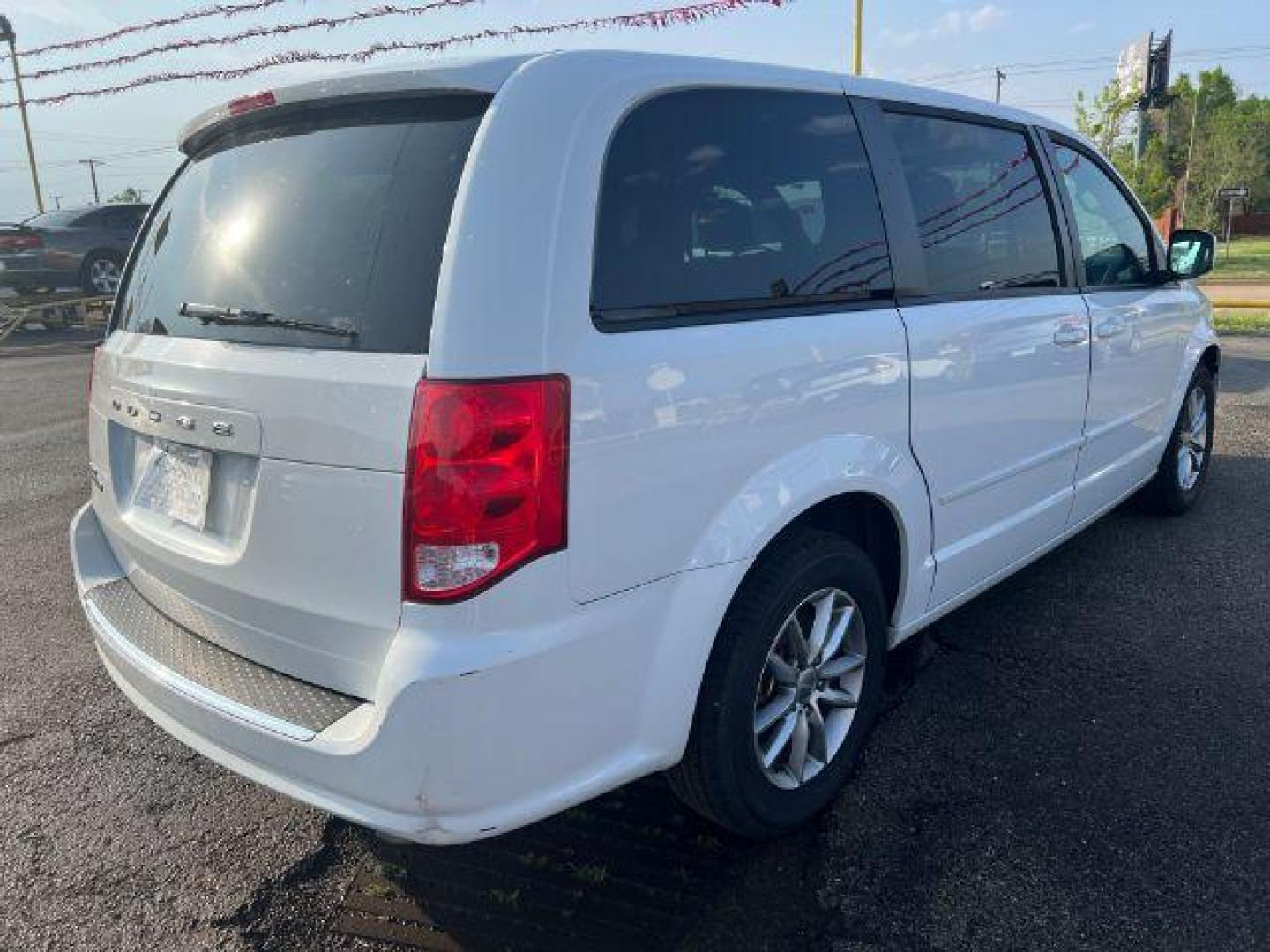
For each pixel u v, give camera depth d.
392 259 1.98
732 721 2.36
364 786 1.93
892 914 2.32
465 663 1.86
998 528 3.32
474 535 1.86
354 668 2.05
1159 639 3.63
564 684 2.00
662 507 2.12
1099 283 3.83
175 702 2.26
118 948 2.32
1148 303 4.13
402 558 1.89
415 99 2.13
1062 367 3.47
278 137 2.37
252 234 2.28
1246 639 3.61
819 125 2.63
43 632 4.05
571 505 1.95
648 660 2.15
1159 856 2.47
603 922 2.34
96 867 2.60
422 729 1.86
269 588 2.13
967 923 2.28
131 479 2.67
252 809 2.83
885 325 2.66
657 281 2.15
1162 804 2.68
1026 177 3.41
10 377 11.17
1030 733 3.04
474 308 1.87
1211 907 2.29
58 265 15.16
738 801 2.43
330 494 1.98
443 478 1.85
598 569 2.02
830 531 2.75
